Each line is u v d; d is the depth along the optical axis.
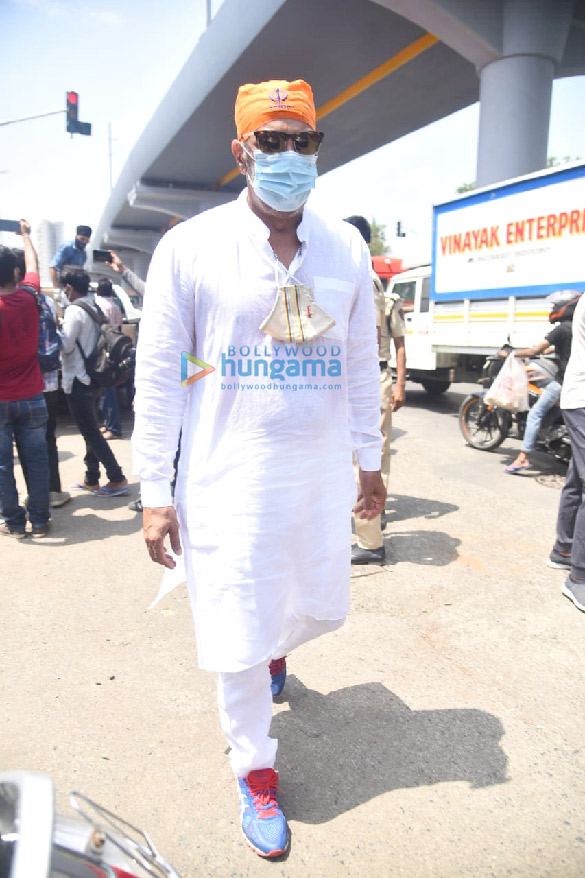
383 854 1.92
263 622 1.85
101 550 4.15
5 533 4.38
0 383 4.00
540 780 2.21
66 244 7.70
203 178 28.06
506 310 7.71
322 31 12.99
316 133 1.74
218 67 15.51
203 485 1.80
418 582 3.69
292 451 1.80
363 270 1.93
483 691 2.68
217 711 2.55
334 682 2.74
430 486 5.64
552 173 6.82
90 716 2.51
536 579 3.73
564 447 5.93
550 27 11.34
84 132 15.60
